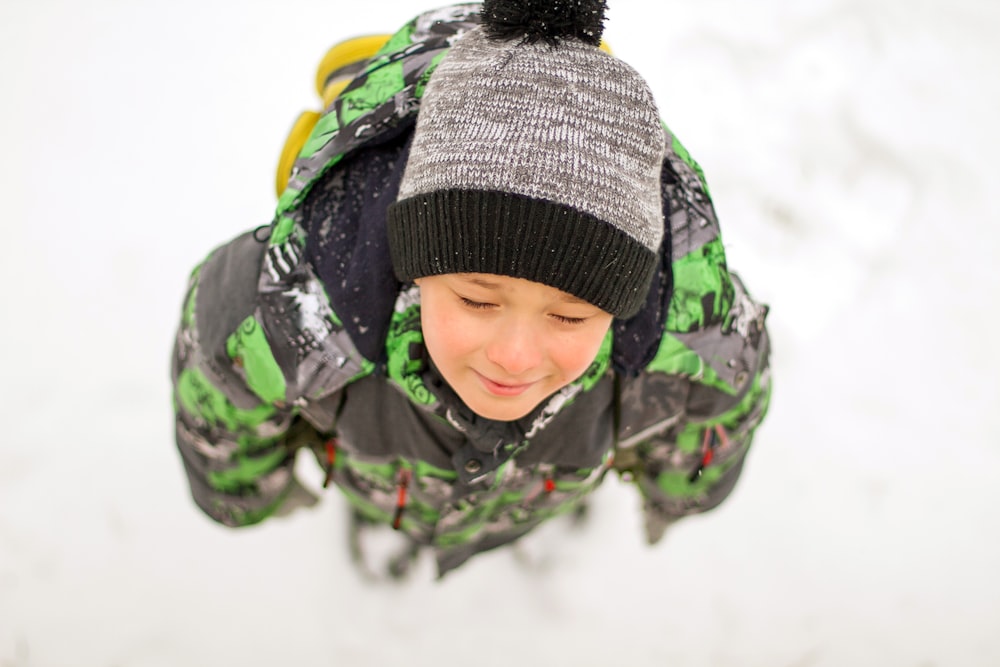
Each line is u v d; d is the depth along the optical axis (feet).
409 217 2.34
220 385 3.16
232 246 3.18
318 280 2.81
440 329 2.40
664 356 2.93
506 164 2.14
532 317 2.32
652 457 3.86
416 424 3.14
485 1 2.36
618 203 2.19
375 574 5.64
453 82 2.29
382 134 2.75
